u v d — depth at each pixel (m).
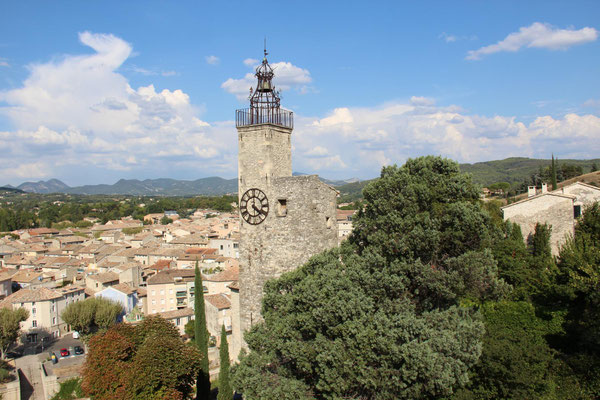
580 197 66.88
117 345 49.34
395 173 37.91
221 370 57.66
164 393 46.22
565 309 40.97
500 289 32.88
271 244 44.62
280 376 33.69
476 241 34.00
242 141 45.50
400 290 32.38
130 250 171.50
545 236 56.06
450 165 37.53
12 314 94.00
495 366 32.28
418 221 34.25
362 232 38.22
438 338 28.50
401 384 27.48
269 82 45.47
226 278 106.62
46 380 76.38
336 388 28.72
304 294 33.31
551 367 35.75
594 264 41.66
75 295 121.69
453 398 31.78
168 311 109.00
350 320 30.52
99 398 46.75
